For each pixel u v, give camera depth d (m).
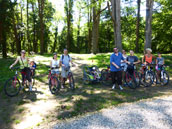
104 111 4.22
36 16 32.72
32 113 4.25
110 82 7.62
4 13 17.05
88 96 5.62
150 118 3.70
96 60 14.97
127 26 30.39
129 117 3.79
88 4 15.00
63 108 4.55
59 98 5.44
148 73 6.86
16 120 3.86
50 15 34.19
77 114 4.13
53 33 46.66
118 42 12.03
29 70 6.17
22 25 29.14
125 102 4.90
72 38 44.72
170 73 8.83
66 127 3.44
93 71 7.52
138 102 4.80
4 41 19.12
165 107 4.29
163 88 6.41
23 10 31.94
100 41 42.47
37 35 34.19
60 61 6.50
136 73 6.71
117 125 3.44
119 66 6.20
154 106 4.39
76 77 9.00
